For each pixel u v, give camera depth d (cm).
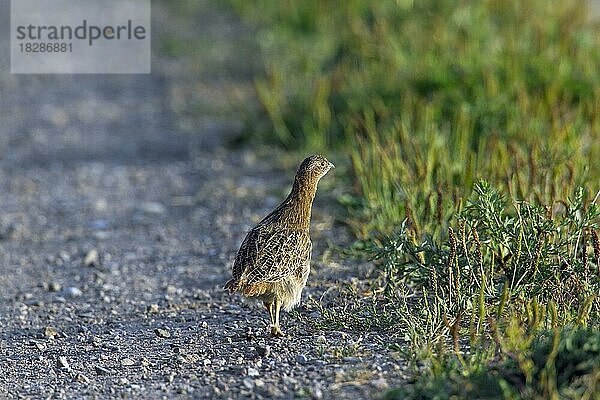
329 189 1430
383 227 1185
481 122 1416
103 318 1091
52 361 967
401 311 957
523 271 952
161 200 1555
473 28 1716
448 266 934
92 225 1453
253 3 2681
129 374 916
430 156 1205
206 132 1894
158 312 1096
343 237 1268
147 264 1277
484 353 827
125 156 1795
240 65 2261
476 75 1541
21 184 1666
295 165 1617
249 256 942
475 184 1024
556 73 1532
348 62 1800
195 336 1006
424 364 855
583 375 755
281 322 1011
